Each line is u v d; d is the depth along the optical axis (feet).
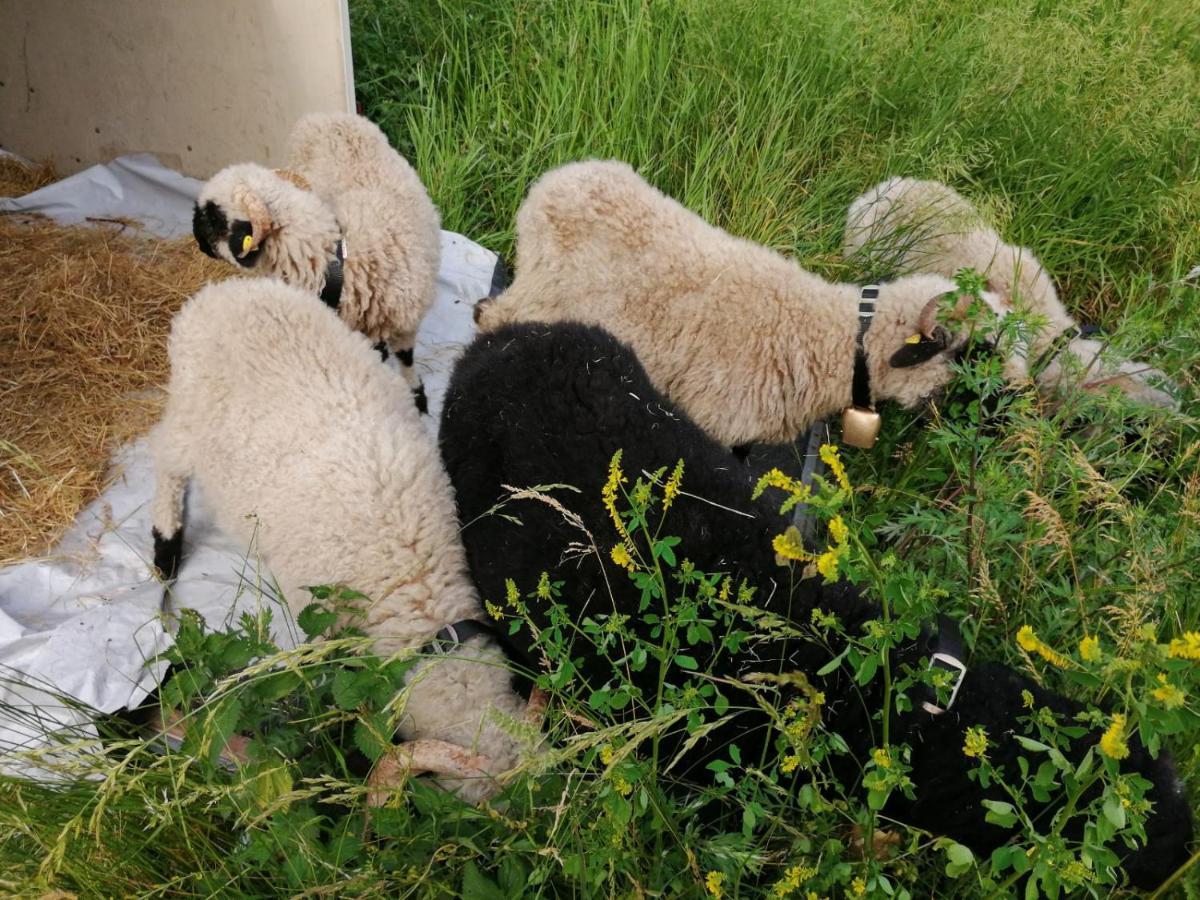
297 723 3.50
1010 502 4.35
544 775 3.21
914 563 4.56
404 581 4.04
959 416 5.24
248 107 7.42
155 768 3.07
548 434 4.23
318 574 4.13
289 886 3.07
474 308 6.22
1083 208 7.75
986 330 4.41
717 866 3.07
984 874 3.20
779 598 3.76
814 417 5.50
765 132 7.44
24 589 4.75
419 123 7.89
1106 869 2.48
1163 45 8.75
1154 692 2.22
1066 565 4.41
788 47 7.84
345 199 5.83
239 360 4.45
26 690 4.14
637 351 5.39
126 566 4.94
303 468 4.20
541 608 3.99
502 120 7.70
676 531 3.90
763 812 2.98
